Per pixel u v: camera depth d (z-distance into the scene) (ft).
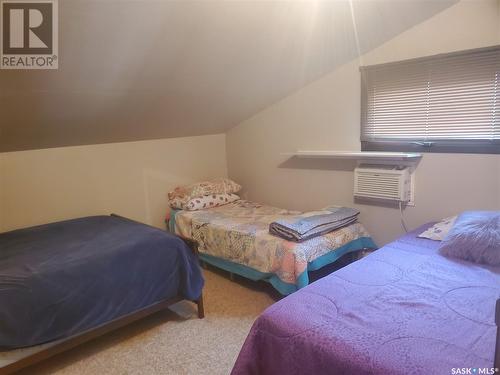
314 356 4.35
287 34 8.09
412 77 9.09
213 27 7.05
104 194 11.64
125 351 7.35
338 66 10.46
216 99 10.85
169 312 8.86
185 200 12.07
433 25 8.60
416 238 8.02
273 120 12.62
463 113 8.45
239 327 8.05
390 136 9.73
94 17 5.82
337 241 9.18
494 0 7.73
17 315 6.08
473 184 8.53
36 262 7.08
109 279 7.16
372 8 7.67
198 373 6.57
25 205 10.17
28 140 9.44
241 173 14.21
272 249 8.77
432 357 3.93
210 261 10.75
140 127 11.12
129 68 7.55
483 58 8.00
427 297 5.31
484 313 4.82
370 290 5.58
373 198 10.00
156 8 6.03
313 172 11.69
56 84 7.23
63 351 6.98
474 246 6.54
